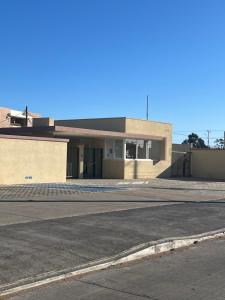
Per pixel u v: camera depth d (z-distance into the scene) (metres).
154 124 36.31
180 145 41.72
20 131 29.67
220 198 21.28
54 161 26.72
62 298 7.04
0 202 16.59
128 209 16.02
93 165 33.72
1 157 23.67
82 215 14.10
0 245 9.68
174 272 8.70
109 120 34.34
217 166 39.94
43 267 8.37
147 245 10.30
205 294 7.28
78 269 8.44
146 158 35.66
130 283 7.91
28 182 25.16
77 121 36.06
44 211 14.65
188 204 18.34
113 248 9.99
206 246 11.38
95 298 7.07
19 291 7.31
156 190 23.88
